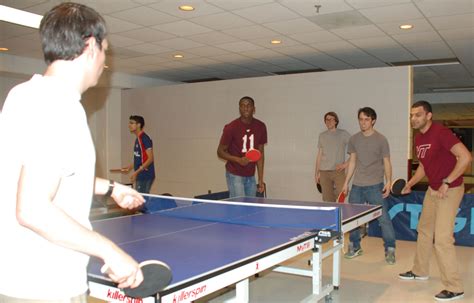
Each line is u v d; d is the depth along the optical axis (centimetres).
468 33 574
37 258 96
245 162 431
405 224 558
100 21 106
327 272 418
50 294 97
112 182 157
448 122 1241
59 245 88
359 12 482
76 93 101
